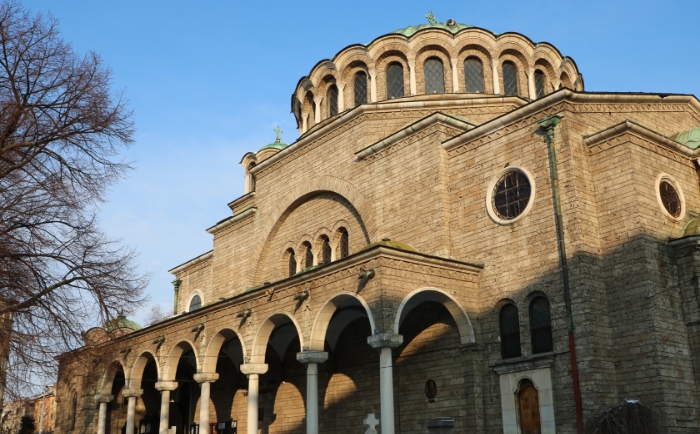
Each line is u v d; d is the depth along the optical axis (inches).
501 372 1110.4
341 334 1434.5
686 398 981.2
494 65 1594.5
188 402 1972.2
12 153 931.3
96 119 948.0
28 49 905.5
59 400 2101.4
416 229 1284.4
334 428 1396.4
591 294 1019.3
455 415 1144.8
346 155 1486.2
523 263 1115.9
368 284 1084.5
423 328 1239.5
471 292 1170.6
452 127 1315.2
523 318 1098.7
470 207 1224.2
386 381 1035.3
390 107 1469.0
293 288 1231.5
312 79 1744.6
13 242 893.2
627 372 994.7
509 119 1184.8
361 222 1428.4
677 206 1120.2
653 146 1109.1
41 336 889.5
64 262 935.0
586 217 1060.5
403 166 1344.7
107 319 957.2
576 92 1111.6
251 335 1296.8
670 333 997.8
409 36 1626.5
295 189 1608.0
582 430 967.0
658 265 1026.7
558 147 1104.8
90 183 970.1
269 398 1603.1
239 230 1818.4
